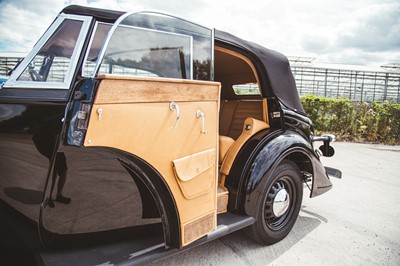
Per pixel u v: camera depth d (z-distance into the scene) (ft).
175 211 5.72
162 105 5.31
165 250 5.78
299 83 91.50
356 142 32.24
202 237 6.50
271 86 9.02
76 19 5.66
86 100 4.34
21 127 4.82
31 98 4.88
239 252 8.43
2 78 6.33
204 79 6.94
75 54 5.39
